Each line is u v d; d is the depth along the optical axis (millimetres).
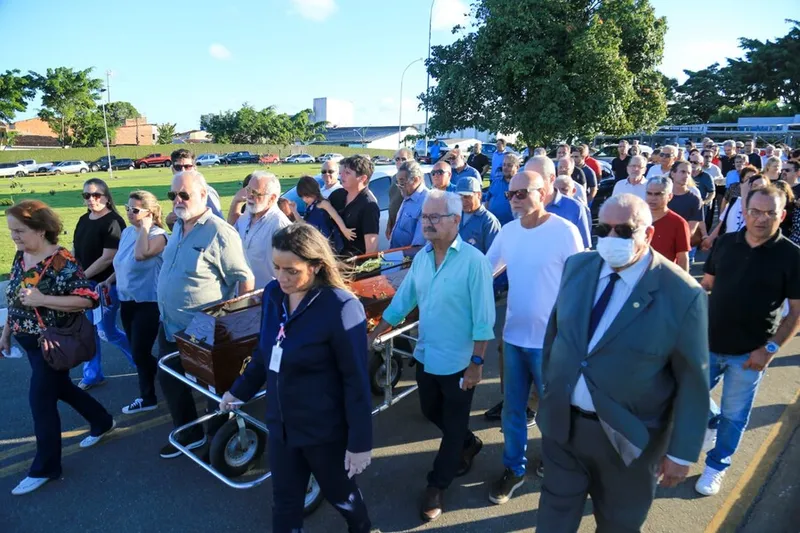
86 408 3895
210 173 36219
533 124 17469
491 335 3029
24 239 3305
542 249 3195
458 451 3221
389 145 96562
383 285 4328
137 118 88188
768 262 3041
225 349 3297
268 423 2490
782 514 3275
